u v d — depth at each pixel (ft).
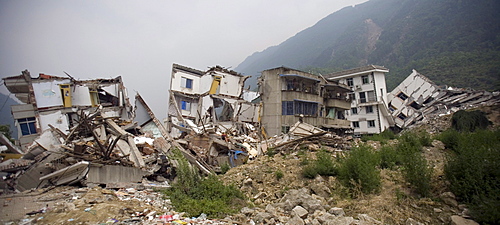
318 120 103.04
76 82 76.33
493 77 131.13
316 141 62.69
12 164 36.99
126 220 22.16
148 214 24.61
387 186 35.01
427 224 25.32
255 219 26.17
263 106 103.60
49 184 34.19
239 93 113.91
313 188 36.86
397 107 153.99
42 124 69.82
